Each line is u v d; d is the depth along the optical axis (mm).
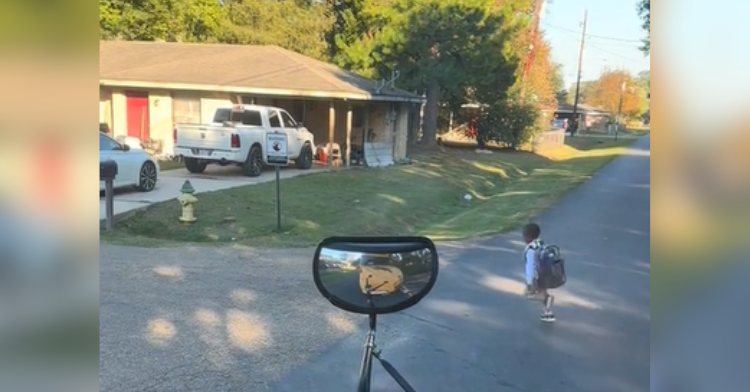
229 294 5875
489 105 30969
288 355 4336
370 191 14555
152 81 18703
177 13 31984
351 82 20000
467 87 29109
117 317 5074
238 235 9266
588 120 66312
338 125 21906
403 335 4773
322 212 11430
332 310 5402
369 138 22047
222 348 4441
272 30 32531
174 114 19359
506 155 29219
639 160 24594
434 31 25875
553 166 24828
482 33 26297
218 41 32562
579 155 30906
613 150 33062
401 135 23266
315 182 15266
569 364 4191
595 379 3955
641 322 5109
